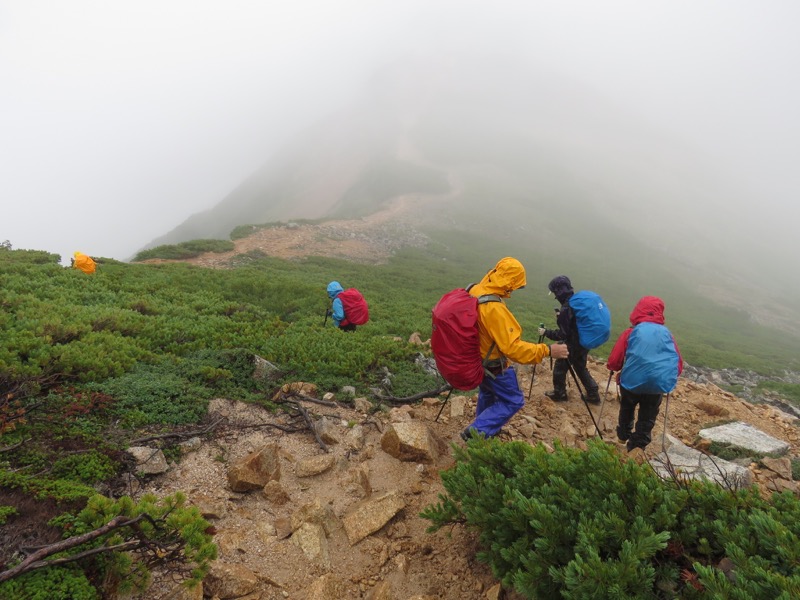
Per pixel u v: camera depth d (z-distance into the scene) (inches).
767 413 296.0
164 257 1197.1
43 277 457.1
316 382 262.8
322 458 177.6
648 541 94.4
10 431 150.3
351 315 417.4
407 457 187.5
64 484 120.2
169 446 169.9
